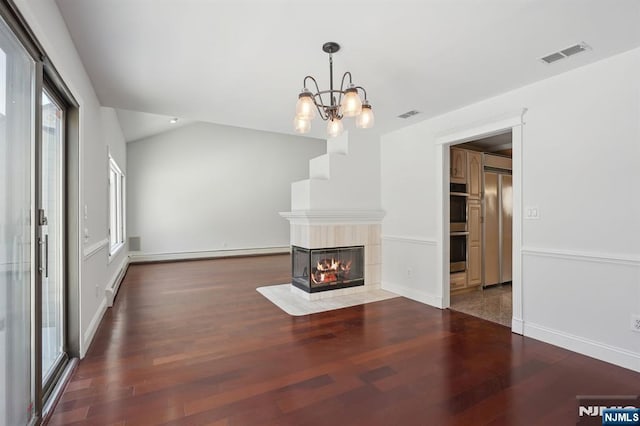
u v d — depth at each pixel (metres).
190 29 2.22
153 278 5.88
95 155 3.38
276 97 3.54
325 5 1.95
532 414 1.93
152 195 7.65
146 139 7.59
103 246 3.84
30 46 1.60
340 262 4.71
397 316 3.76
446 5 1.94
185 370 2.46
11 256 1.48
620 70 2.52
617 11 1.98
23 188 1.60
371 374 2.40
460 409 1.98
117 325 3.45
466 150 4.88
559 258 2.88
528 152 3.11
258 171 8.95
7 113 1.43
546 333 2.97
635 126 2.44
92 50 2.51
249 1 1.92
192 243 8.09
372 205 5.00
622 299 2.51
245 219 8.77
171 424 1.83
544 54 2.53
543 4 1.92
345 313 3.87
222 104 3.77
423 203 4.31
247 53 2.55
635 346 2.44
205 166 8.26
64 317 2.55
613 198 2.55
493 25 2.14
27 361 1.65
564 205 2.85
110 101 3.65
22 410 1.60
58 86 2.17
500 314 3.83
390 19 2.08
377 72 2.86
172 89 3.29
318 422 1.86
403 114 4.02
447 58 2.61
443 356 2.70
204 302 4.34
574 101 2.79
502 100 3.35
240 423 1.85
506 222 5.45
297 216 4.62
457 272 4.79
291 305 4.20
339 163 4.74
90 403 2.02
